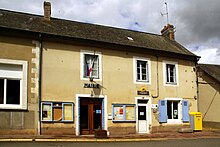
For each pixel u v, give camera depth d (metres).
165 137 14.92
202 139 14.39
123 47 16.80
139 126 16.83
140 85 17.16
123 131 16.14
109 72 16.25
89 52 15.78
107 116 15.80
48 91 14.38
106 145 11.64
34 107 13.93
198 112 18.67
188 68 19.39
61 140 12.45
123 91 16.52
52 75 14.59
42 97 14.19
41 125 13.95
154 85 17.67
